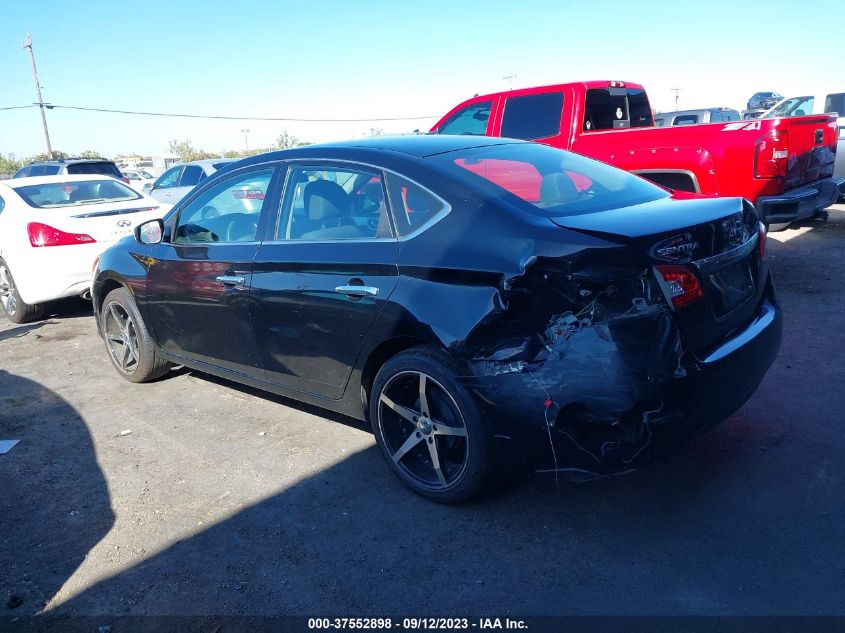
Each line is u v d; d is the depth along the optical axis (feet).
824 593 8.65
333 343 11.99
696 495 10.96
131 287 16.52
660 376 9.05
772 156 20.84
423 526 10.78
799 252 27.02
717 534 9.96
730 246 10.43
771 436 12.60
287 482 12.44
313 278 12.06
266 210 13.47
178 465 13.38
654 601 8.76
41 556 10.69
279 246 12.90
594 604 8.80
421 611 8.95
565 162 12.98
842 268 24.04
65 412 16.40
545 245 9.49
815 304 20.08
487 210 10.34
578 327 9.22
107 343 18.44
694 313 9.52
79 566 10.37
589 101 25.98
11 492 12.67
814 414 13.30
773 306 11.72
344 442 13.87
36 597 9.73
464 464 10.55
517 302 9.53
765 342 10.81
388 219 11.40
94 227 23.68
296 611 9.12
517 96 27.12
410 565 9.87
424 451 11.76
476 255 10.01
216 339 14.64
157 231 15.97
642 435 9.14
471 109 28.71
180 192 47.24
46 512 11.93
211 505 11.85
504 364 9.68
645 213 10.37
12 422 15.96
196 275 14.58
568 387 9.28
